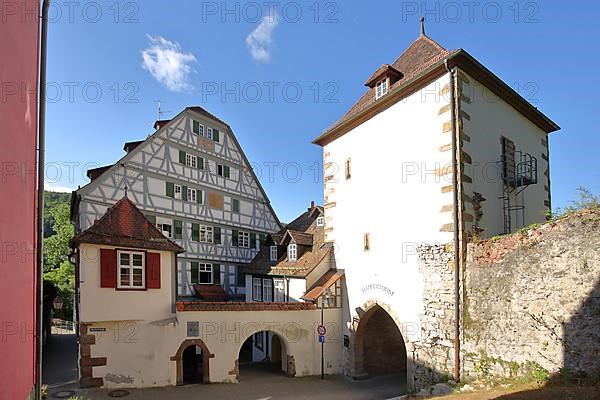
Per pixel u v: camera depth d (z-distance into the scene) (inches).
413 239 488.7
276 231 1115.9
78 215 749.9
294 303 597.3
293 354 591.8
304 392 510.0
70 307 1213.7
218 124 966.4
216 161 956.0
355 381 570.9
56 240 1312.7
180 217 854.5
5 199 169.9
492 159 485.1
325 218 673.6
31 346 239.9
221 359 539.8
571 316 329.7
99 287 478.3
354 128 610.9
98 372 478.0
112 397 452.1
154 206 802.2
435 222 458.9
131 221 525.0
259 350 797.9
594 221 322.7
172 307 525.7
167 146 840.3
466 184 439.5
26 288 220.7
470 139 452.8
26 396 223.8
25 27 207.6
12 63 180.4
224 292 916.6
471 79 466.0
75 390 468.8
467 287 416.5
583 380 311.3
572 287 331.3
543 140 618.8
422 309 468.8
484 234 452.8
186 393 483.5
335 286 622.2
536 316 353.1
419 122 490.6
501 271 385.4
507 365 371.6
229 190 984.3
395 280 514.6
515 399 298.0
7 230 174.1
